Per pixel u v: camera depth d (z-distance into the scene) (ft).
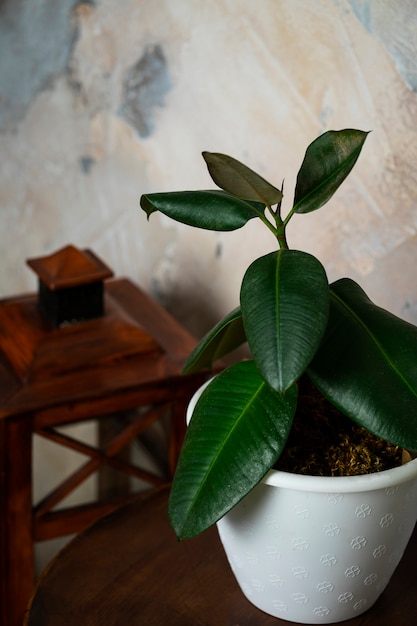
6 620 4.63
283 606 3.25
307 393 3.35
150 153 5.29
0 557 4.53
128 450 5.24
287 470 3.12
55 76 5.73
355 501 2.97
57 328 4.60
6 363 4.57
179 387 4.53
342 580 3.14
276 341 2.69
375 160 3.86
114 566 3.54
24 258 6.53
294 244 4.41
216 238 4.92
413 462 3.02
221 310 5.05
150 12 4.99
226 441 2.99
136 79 5.21
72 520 4.65
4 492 4.40
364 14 3.75
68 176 5.95
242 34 4.42
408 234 3.80
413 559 3.57
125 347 4.58
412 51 3.59
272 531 3.05
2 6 5.82
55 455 6.14
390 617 3.31
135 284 5.58
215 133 4.76
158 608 3.35
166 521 3.77
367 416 2.86
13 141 6.19
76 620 3.29
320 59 4.02
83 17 5.42
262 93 4.39
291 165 4.33
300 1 4.04
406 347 2.92
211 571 3.52
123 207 5.62
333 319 3.00
